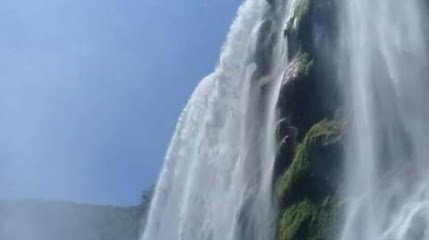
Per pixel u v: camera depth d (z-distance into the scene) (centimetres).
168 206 6800
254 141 5469
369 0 4697
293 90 4984
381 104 4494
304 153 4709
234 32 6134
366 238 4241
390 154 4356
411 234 4016
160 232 6869
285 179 4831
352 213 4350
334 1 4959
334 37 4897
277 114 5141
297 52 5141
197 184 6225
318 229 4481
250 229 5131
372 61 4609
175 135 6794
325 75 4869
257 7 6003
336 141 4591
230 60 6069
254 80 5675
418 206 4044
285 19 5506
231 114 5894
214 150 6047
